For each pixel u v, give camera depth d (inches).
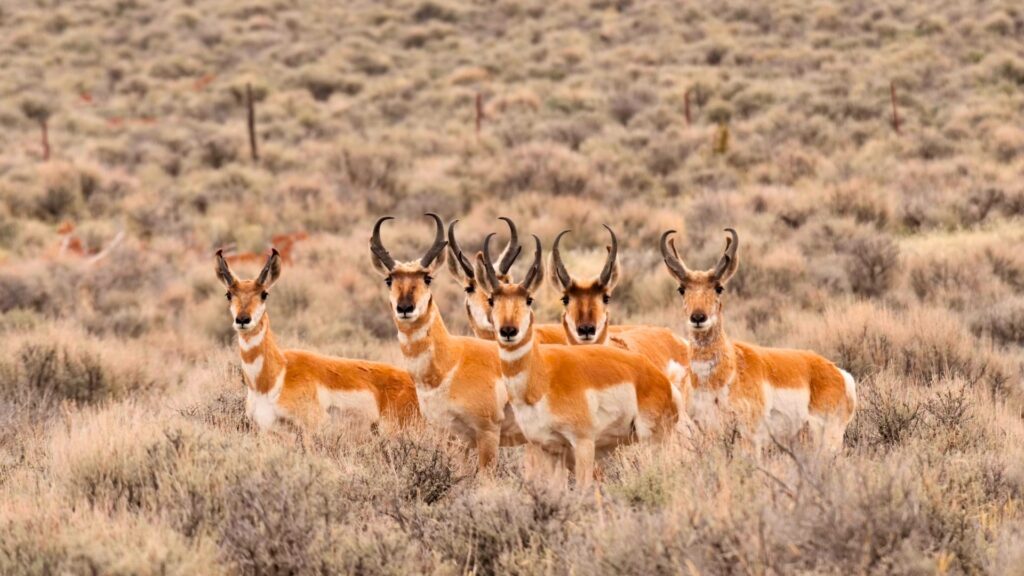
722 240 3503.9
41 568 951.0
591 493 1159.0
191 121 6761.8
